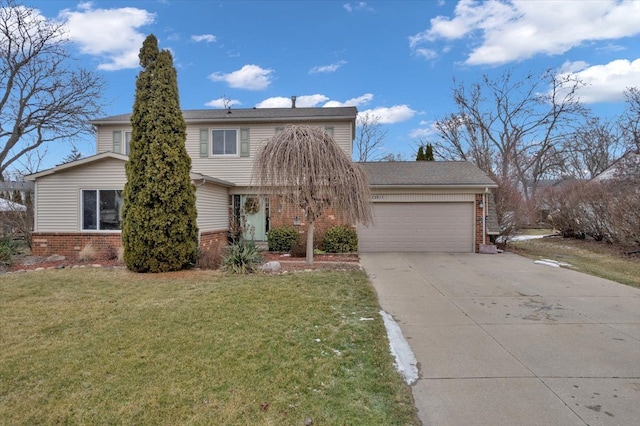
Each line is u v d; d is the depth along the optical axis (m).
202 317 4.99
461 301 6.15
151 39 8.39
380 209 13.06
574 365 3.63
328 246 12.42
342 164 8.99
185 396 2.96
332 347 4.04
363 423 2.65
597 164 26.73
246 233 13.86
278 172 8.74
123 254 8.90
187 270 8.51
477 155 26.78
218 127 14.48
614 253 12.35
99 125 14.70
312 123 14.44
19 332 4.39
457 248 12.91
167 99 8.38
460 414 2.77
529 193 26.25
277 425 2.60
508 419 2.70
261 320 4.89
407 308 5.73
